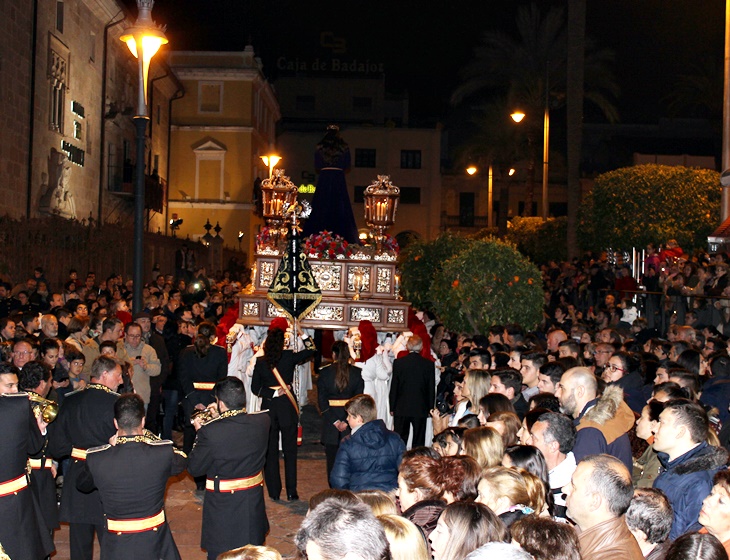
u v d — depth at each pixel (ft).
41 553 19.62
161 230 132.05
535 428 17.31
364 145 192.24
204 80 143.54
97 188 95.91
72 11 85.20
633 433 22.44
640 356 28.99
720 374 25.68
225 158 143.64
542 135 131.75
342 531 8.97
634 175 79.30
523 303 46.16
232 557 10.56
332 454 31.01
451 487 15.05
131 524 17.62
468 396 24.43
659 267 60.34
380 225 41.52
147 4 36.83
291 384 31.04
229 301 60.90
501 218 140.56
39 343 27.84
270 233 41.55
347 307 39.91
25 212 73.10
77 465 20.97
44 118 77.61
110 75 101.09
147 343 36.58
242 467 20.15
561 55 120.67
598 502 12.37
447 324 47.75
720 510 12.42
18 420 18.92
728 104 60.34
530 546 10.69
